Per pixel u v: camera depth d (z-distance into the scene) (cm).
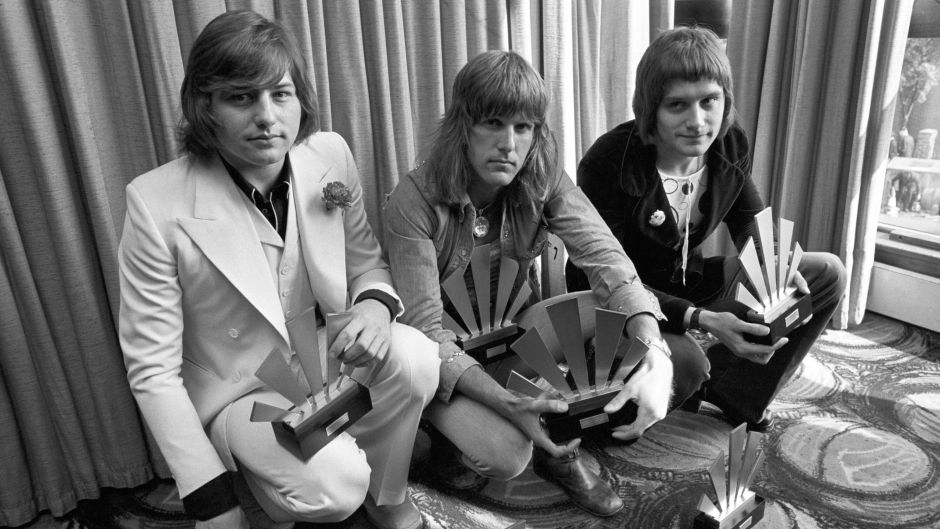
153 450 141
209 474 101
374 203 159
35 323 126
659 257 149
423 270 124
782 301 128
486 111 113
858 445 144
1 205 119
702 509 117
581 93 182
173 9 128
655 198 141
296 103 105
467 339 131
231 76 97
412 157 162
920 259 194
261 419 97
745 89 197
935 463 138
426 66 161
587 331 135
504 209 131
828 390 166
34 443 131
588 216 132
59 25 117
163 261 103
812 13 179
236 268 106
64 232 125
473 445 119
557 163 130
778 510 126
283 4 137
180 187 106
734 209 155
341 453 110
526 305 148
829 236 196
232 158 107
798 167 193
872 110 182
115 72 127
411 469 142
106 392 134
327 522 116
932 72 186
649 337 119
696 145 131
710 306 142
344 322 106
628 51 180
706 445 146
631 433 113
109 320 134
